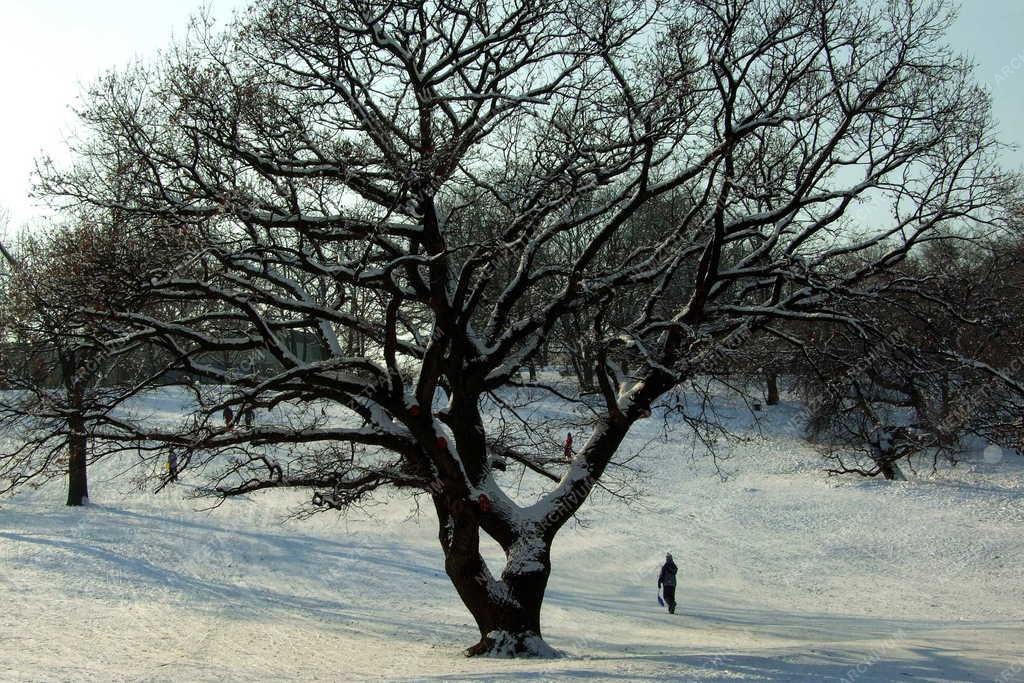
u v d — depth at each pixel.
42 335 14.25
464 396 15.26
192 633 19.44
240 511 34.53
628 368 17.84
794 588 28.16
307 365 13.89
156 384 15.06
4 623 19.48
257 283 17.12
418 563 29.50
